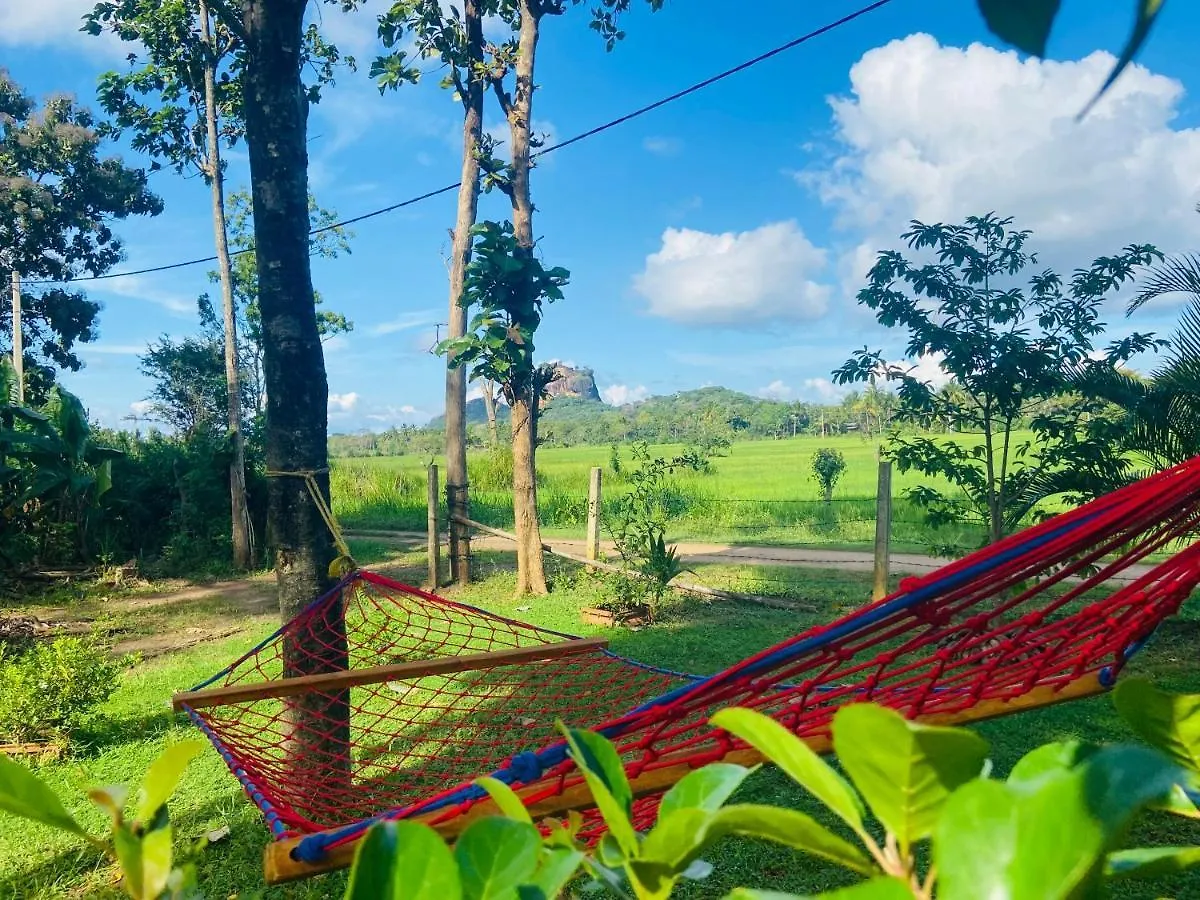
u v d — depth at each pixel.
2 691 6.01
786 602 10.29
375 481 25.44
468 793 1.80
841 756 0.63
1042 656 1.79
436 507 12.23
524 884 0.74
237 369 15.59
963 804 0.59
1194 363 7.15
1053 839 0.56
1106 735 5.52
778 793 4.73
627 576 10.41
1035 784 0.71
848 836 4.29
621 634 9.09
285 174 4.75
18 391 19.14
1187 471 1.58
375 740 5.61
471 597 11.54
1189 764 0.81
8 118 24.28
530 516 11.55
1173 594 1.65
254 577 14.31
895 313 7.28
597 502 12.46
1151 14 0.33
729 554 14.84
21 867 4.39
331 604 4.74
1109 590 8.41
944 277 7.12
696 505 20.58
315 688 3.48
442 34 11.88
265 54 4.66
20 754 5.86
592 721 5.09
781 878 4.04
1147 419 7.08
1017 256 7.09
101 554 14.67
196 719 3.36
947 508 8.01
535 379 11.30
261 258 4.79
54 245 25.09
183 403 23.19
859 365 7.67
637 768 1.80
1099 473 7.30
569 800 1.75
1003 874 0.56
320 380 4.91
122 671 8.15
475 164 12.64
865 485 27.64
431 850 0.67
